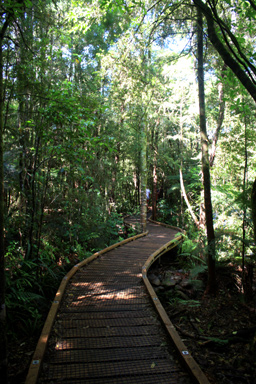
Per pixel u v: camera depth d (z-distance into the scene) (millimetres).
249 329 4785
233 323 5422
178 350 3334
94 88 11250
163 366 3174
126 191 22016
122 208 21016
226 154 9508
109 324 4172
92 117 5473
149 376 2998
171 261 11016
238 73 3516
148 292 5398
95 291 5543
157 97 12992
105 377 2965
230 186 8836
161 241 11398
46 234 8031
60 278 6559
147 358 3320
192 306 6160
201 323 5477
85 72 11766
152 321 4309
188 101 13125
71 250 9031
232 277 7242
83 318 4352
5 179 5770
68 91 5832
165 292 7023
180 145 14609
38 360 3047
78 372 3023
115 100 12078
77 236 9430
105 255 8688
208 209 6527
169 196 21031
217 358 4117
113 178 14500
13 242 6023
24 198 6410
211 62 7281
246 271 6602
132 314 4551
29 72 5250
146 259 8234
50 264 7258
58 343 3592
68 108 4992
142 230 13523
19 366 3504
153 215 19359
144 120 13031
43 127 5465
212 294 6680
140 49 10094
